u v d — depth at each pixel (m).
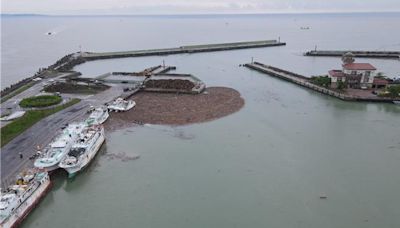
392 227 43.16
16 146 62.78
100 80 119.62
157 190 51.94
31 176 49.81
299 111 90.81
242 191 51.50
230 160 61.53
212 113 88.31
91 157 60.22
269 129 77.06
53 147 59.09
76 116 80.31
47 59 194.00
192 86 111.25
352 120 83.25
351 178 55.12
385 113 88.62
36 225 44.53
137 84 114.19
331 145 68.12
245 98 103.38
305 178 55.22
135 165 59.78
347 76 109.00
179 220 44.75
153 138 71.75
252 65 156.75
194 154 64.00
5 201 43.06
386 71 145.38
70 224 44.53
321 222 44.19
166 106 93.62
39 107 86.50
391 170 57.66
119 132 75.00
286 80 128.75
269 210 46.81
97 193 51.56
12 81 134.38
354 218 45.00
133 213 46.44
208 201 48.97
